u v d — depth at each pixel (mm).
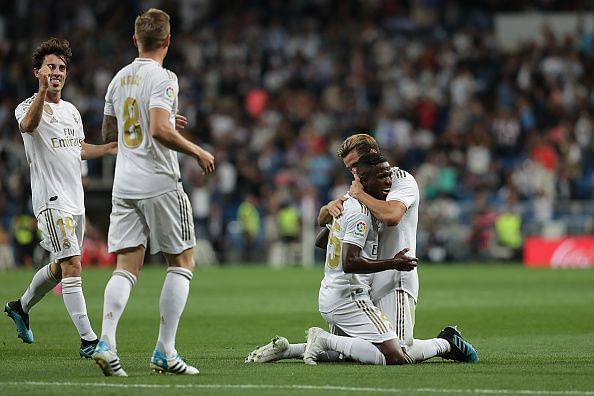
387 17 146500
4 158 119750
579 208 112812
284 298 64938
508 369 31016
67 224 35312
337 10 147125
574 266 108062
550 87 131000
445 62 136375
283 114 131625
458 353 33125
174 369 29438
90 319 49562
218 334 44312
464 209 114125
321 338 32281
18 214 107062
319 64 137750
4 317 49250
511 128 124875
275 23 143500
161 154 29484
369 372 30094
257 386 27125
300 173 119812
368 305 32375
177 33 143625
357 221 31688
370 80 134875
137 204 29578
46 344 39562
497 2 147625
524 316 53000
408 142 124750
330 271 32812
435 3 147875
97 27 143500
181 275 29781
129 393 25891
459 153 122812
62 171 35719
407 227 33000
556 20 145125
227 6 148375
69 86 130375
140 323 48312
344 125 128250
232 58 139500
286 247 113250
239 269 102625
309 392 26094
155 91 29047
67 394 25719
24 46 136375
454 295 67125
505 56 140375
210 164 29156
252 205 112750
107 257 105250
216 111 131250
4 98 129000
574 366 32031
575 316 52938
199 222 113125
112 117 30906
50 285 36938
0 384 27516
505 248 112812
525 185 116688
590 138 123562
